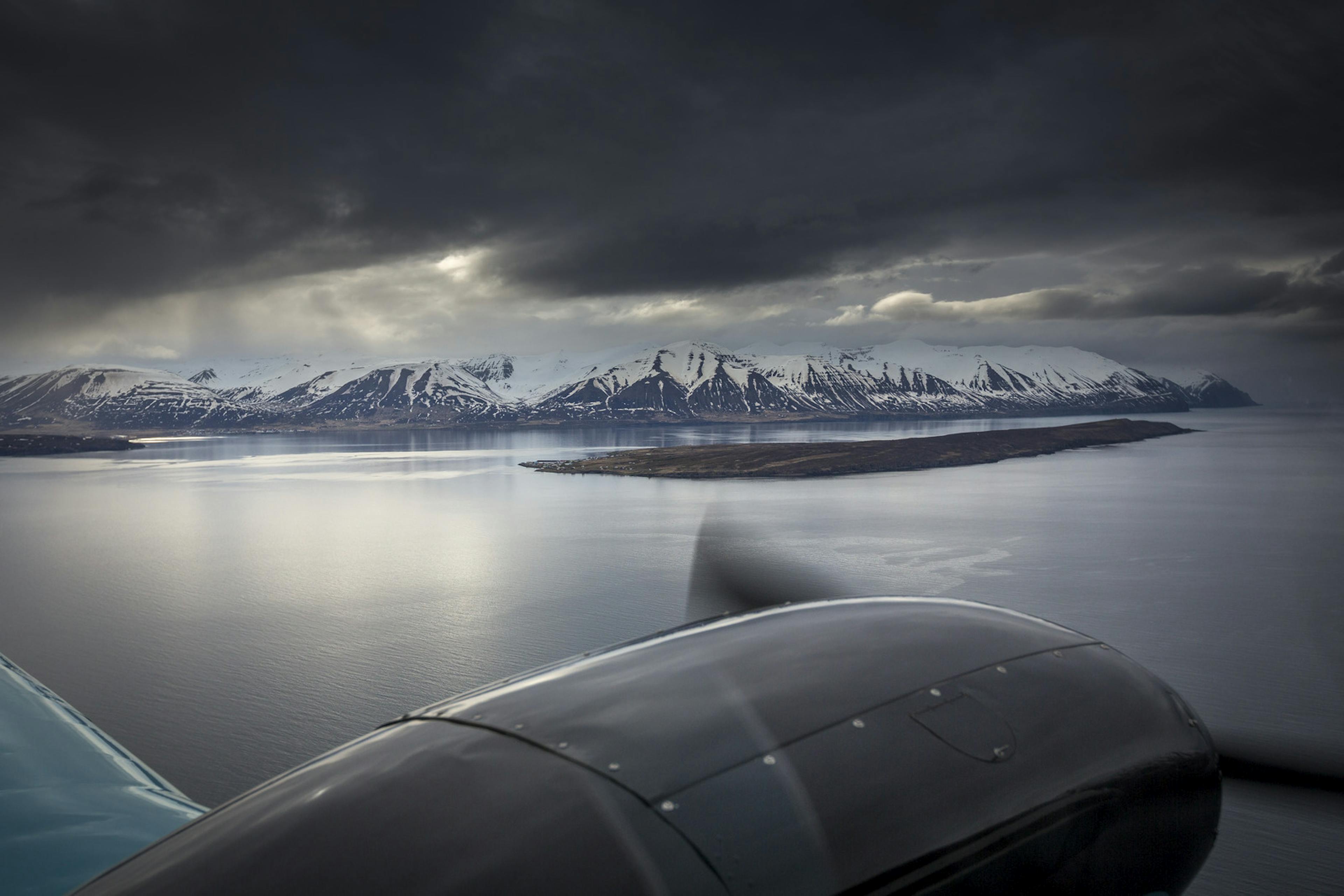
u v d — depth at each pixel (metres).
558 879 1.94
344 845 2.06
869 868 2.22
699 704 2.65
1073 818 2.75
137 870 2.19
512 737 2.49
